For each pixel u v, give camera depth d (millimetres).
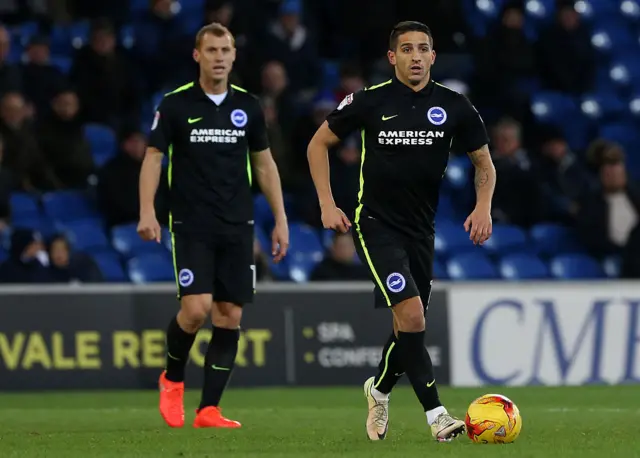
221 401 37750
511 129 54219
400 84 22891
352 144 50562
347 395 39938
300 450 21219
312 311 43344
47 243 50812
